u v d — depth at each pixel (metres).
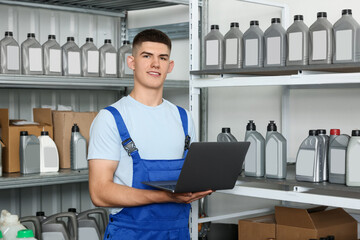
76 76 2.76
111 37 3.55
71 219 2.42
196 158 1.48
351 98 2.72
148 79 1.74
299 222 2.21
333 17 2.79
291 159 2.85
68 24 3.32
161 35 1.75
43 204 3.23
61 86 3.17
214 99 3.34
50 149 2.71
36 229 2.30
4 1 2.96
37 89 3.21
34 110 2.96
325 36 2.05
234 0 3.22
